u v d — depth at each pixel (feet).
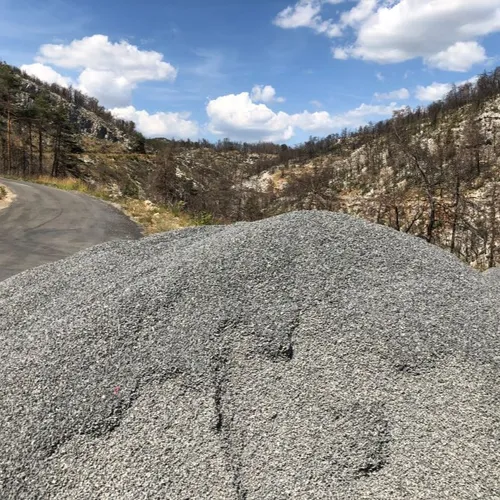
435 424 9.50
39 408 10.34
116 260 19.08
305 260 14.70
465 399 9.93
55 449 9.54
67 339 12.46
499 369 10.59
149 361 11.37
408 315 12.25
